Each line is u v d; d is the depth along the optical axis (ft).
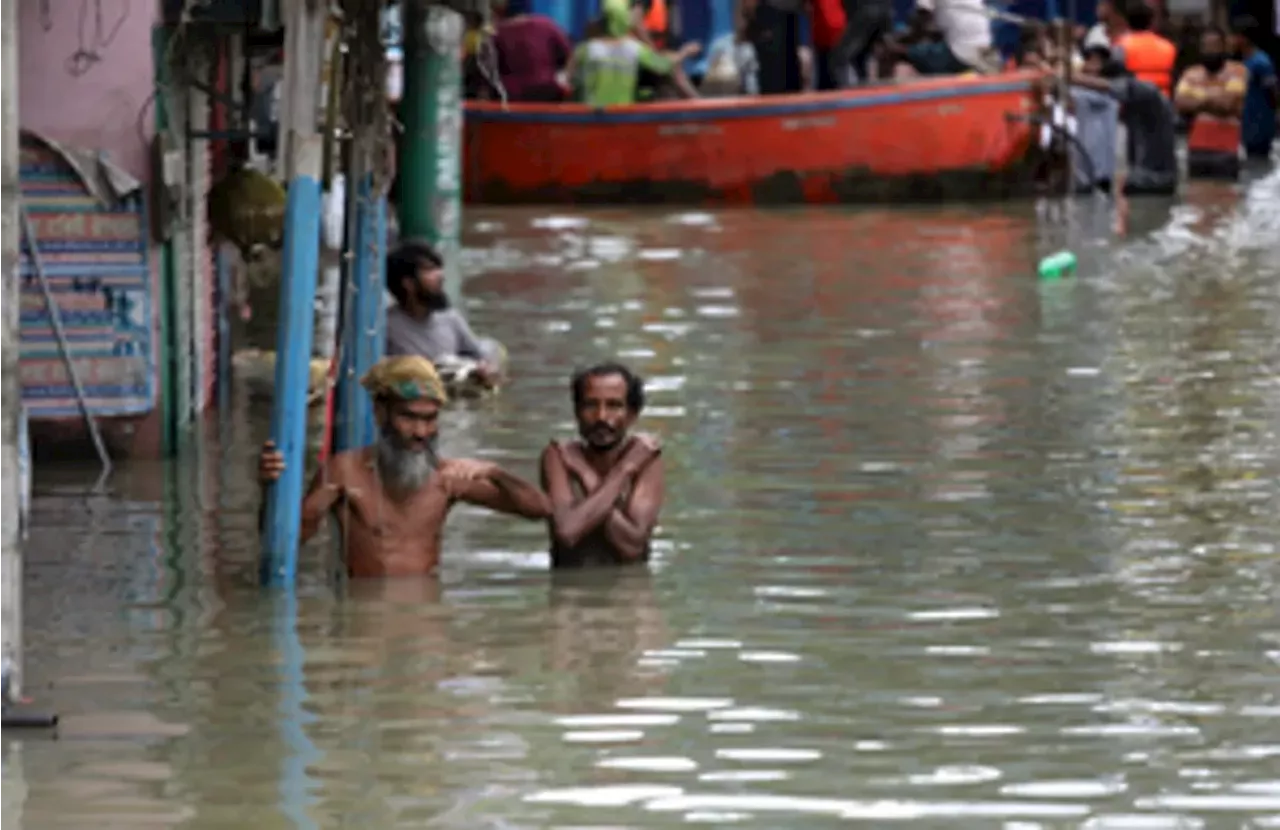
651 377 134.82
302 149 84.02
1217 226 229.66
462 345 132.26
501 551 92.17
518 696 71.97
